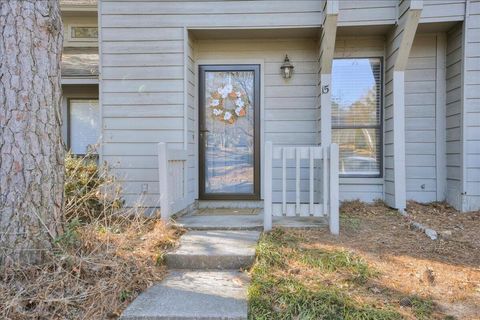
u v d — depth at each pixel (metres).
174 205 4.39
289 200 5.56
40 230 2.77
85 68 6.48
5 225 2.69
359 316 2.31
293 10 5.03
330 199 3.86
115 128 5.16
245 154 5.63
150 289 2.78
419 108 5.57
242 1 5.05
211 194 5.62
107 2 5.11
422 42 5.53
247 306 2.48
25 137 2.75
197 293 2.70
